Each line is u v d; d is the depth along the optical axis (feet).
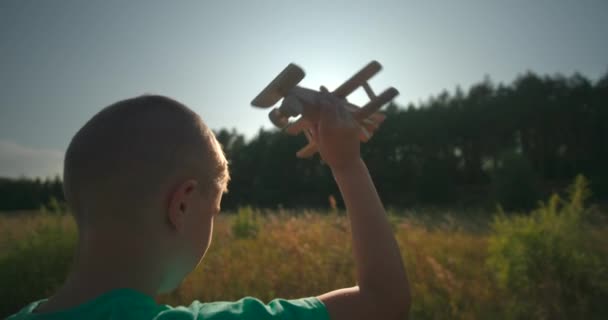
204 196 1.91
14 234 17.83
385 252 2.10
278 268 15.99
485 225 38.93
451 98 194.08
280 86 2.14
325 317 1.90
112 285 1.73
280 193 171.63
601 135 162.91
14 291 13.93
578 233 15.42
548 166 167.22
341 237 21.48
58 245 15.75
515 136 180.75
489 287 14.28
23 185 124.06
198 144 1.91
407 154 182.70
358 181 2.18
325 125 2.08
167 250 1.82
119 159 1.79
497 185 88.48
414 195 158.61
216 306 1.88
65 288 1.81
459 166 185.06
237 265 16.60
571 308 12.28
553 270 13.46
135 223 1.77
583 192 16.85
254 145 193.36
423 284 13.47
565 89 177.17
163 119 1.87
